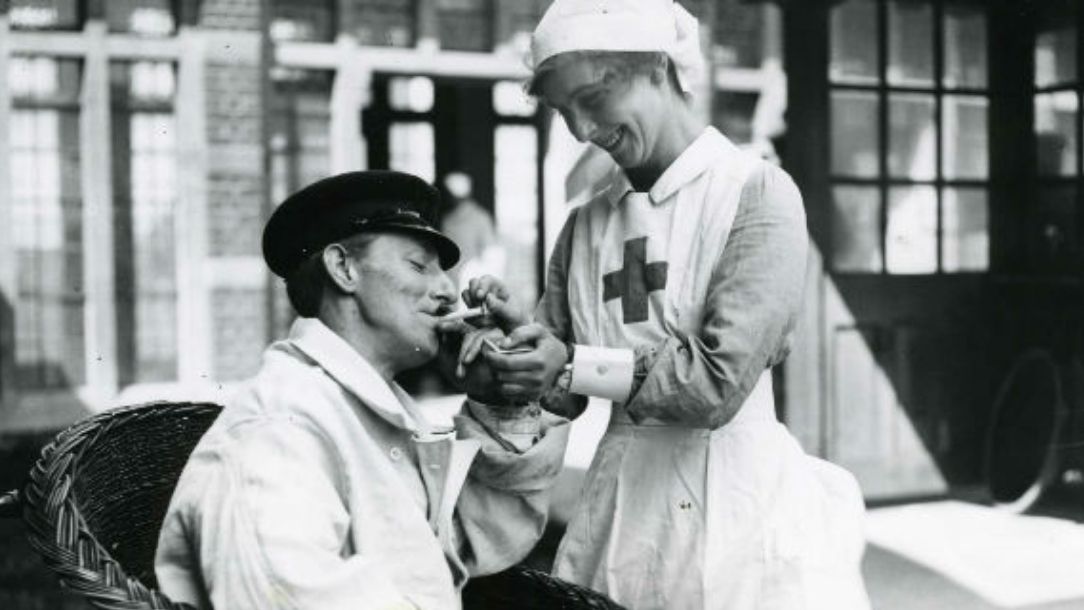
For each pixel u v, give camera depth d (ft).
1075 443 16.93
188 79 24.77
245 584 4.37
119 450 5.65
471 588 5.79
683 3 26.27
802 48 17.33
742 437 5.78
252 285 25.36
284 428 4.70
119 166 24.57
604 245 6.07
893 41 17.63
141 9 24.57
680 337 5.73
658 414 5.44
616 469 5.99
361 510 4.83
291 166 27.12
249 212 25.35
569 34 5.45
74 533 4.62
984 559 14.76
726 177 5.71
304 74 27.14
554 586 5.57
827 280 17.46
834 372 17.53
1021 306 17.56
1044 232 17.24
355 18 27.20
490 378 5.35
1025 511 17.12
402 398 5.41
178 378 25.00
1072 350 16.88
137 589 4.34
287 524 4.45
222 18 24.99
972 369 18.01
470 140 32.71
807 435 17.49
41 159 23.99
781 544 5.63
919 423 17.88
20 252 23.86
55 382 23.90
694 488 5.74
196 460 4.79
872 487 17.67
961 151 17.89
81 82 24.26
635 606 5.86
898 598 13.28
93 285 24.23
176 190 24.89
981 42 17.70
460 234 32.65
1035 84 17.15
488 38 28.71
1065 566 14.39
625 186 6.05
